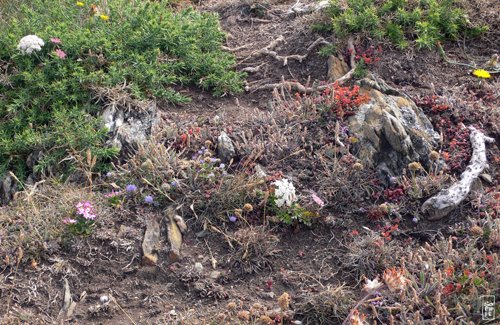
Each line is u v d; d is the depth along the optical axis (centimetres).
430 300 369
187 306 386
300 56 566
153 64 545
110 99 515
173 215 429
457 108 489
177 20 604
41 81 525
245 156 464
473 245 394
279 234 423
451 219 425
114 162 481
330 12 582
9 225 431
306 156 464
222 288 393
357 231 421
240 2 676
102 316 382
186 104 540
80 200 435
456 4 586
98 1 614
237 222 428
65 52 542
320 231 425
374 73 534
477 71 513
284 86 542
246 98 550
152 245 414
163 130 489
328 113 486
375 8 568
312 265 407
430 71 540
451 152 461
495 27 577
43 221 422
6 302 388
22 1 655
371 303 374
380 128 454
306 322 374
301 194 441
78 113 504
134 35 558
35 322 376
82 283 399
